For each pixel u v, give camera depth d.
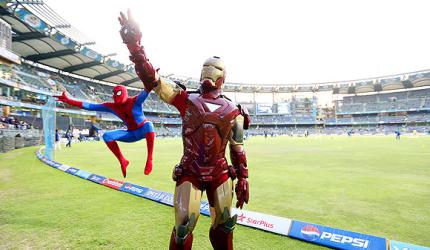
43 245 3.48
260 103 82.00
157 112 65.94
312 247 3.40
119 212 4.74
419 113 65.81
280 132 76.12
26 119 33.91
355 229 4.04
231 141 2.30
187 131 2.21
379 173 9.29
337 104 79.25
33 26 29.77
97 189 6.52
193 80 66.25
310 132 74.50
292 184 7.41
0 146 18.41
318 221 4.40
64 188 6.63
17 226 4.11
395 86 70.81
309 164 11.88
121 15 1.89
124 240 3.59
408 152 17.69
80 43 37.56
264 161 13.10
